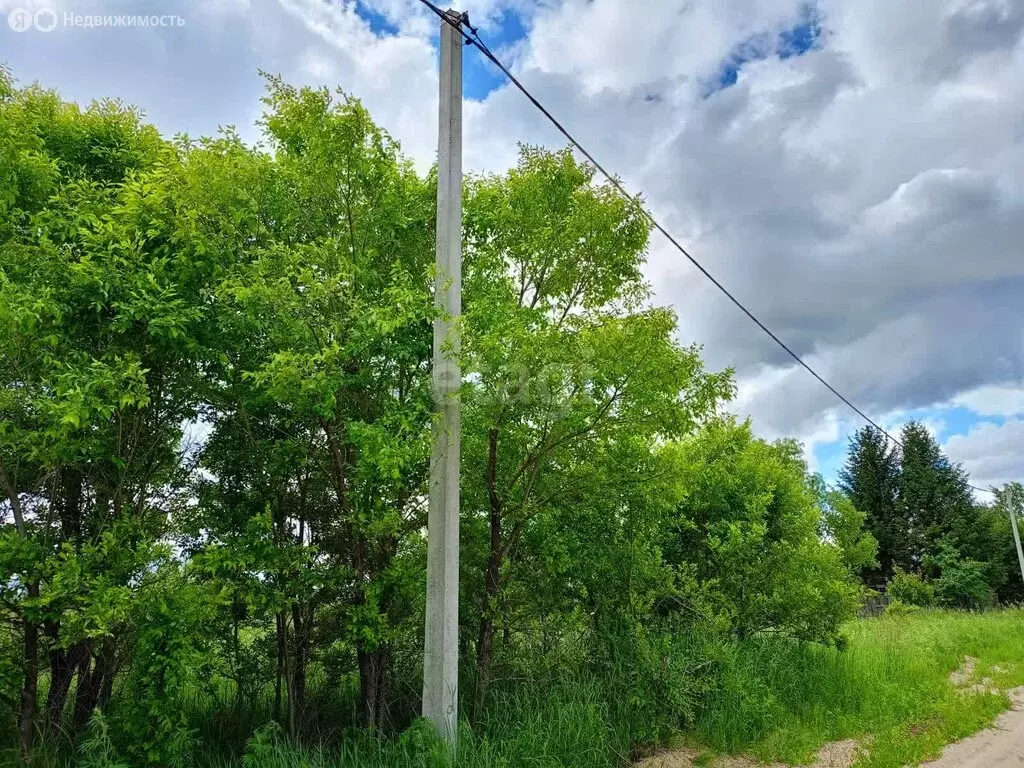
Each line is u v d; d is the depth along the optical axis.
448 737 5.25
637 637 7.43
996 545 37.12
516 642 7.50
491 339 5.70
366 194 6.62
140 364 5.17
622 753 6.33
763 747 6.97
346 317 5.71
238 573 5.91
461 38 6.40
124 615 4.75
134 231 5.54
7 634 5.38
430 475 5.73
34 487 5.64
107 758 4.67
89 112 6.86
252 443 6.41
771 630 10.52
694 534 10.68
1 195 5.39
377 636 5.87
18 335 5.00
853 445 44.50
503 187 7.70
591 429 6.74
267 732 5.28
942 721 8.30
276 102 6.51
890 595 30.42
